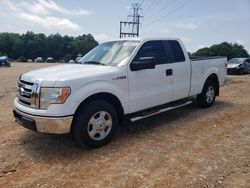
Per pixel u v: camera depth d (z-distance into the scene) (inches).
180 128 227.3
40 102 168.9
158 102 227.8
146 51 219.6
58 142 197.5
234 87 486.0
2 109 301.7
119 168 156.3
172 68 237.5
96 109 180.5
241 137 203.9
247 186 135.6
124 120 207.3
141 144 192.2
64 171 154.3
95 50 243.8
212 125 234.8
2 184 141.2
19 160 168.6
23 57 4741.6
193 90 267.6
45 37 5123.0
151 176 146.6
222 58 313.9
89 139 179.8
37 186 138.9
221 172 149.3
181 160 165.0
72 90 169.5
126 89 200.2
